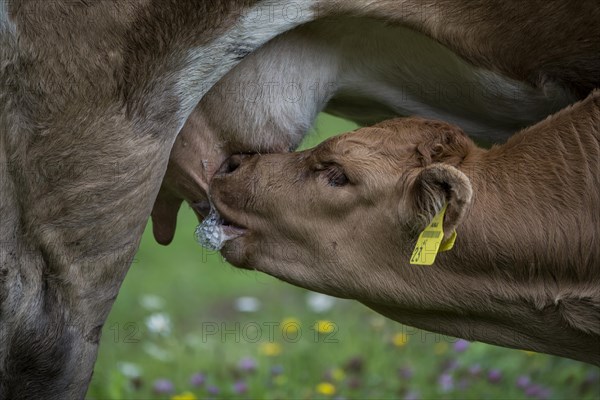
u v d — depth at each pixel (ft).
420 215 27.96
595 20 29.19
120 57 27.12
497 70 30.01
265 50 29.78
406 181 29.17
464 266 29.17
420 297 29.89
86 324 28.58
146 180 28.07
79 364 28.68
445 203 27.27
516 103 30.89
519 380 39.45
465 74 30.53
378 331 45.60
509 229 28.55
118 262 28.50
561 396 38.93
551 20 29.25
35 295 27.76
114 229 28.07
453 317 30.27
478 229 28.81
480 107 31.37
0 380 27.96
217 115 30.40
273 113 30.42
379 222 29.71
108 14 26.84
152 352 43.27
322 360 43.47
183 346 45.47
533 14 29.22
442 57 30.48
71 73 26.91
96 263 28.22
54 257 27.78
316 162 30.27
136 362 44.65
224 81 29.94
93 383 38.91
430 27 29.43
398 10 29.22
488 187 29.04
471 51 29.71
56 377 28.43
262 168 30.81
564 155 28.71
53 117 27.02
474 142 32.01
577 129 28.84
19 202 27.32
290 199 30.42
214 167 31.19
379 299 30.42
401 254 29.71
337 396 39.52
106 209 27.81
